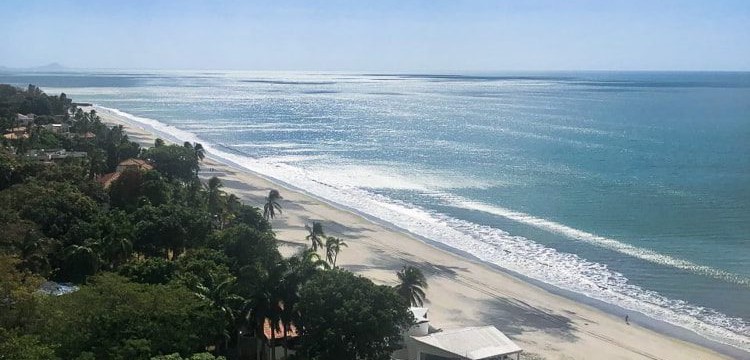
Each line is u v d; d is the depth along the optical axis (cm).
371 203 13750
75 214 8681
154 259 6812
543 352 7000
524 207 13312
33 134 16350
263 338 6119
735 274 9500
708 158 18850
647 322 7962
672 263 9962
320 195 14450
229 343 6325
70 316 5084
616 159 18825
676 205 13338
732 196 14025
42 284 6431
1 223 7631
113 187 10700
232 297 5800
